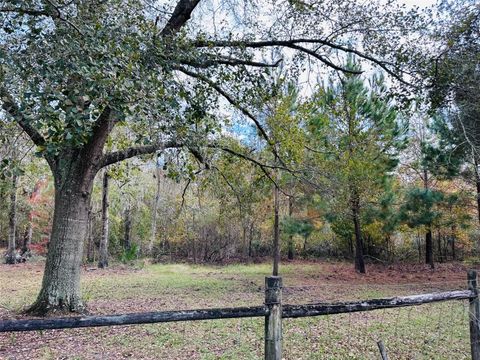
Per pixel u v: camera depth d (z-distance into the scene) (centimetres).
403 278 1472
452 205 1552
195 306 837
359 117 1431
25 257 1983
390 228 1566
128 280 1326
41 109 305
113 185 2039
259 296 1001
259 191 1305
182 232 2450
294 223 1520
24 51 330
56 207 716
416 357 475
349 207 1459
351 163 1318
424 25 704
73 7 391
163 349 507
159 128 396
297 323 638
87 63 329
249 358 468
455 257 2188
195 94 568
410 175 1870
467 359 465
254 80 729
